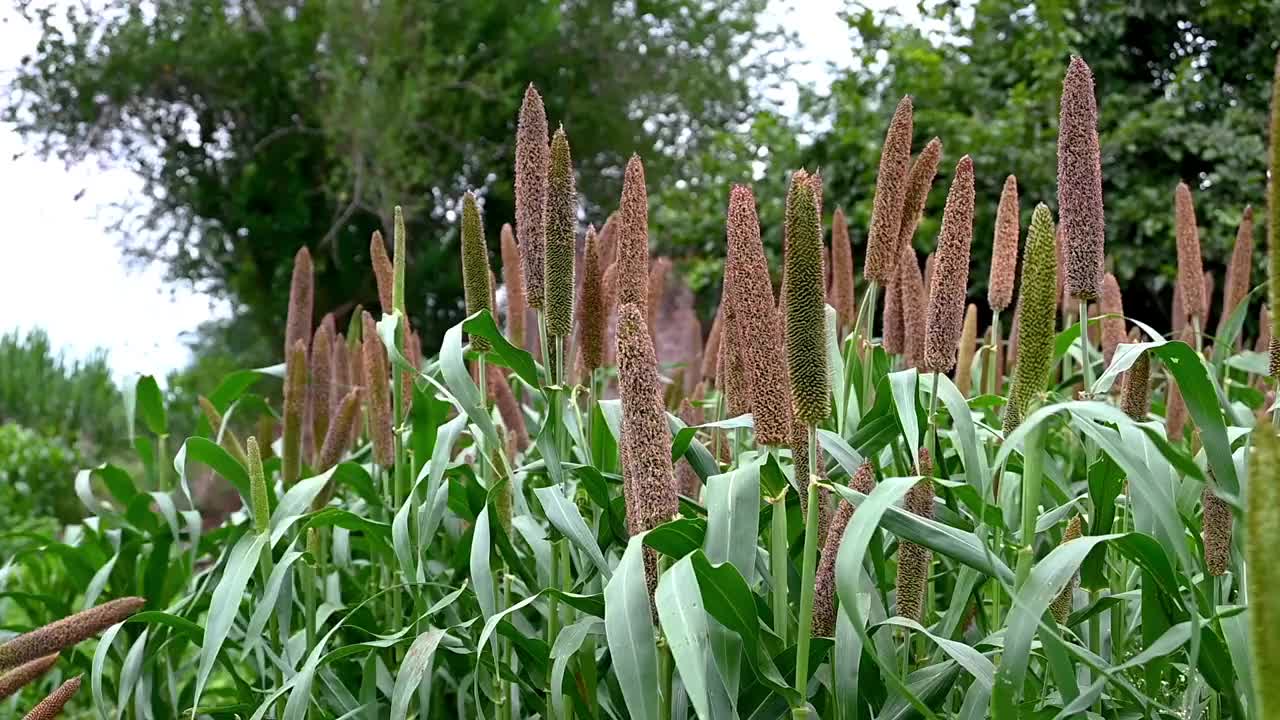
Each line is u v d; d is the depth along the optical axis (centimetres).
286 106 902
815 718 109
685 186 729
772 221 521
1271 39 539
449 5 905
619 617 101
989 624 153
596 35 957
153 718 176
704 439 182
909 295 156
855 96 505
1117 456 104
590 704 132
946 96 506
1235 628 107
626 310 106
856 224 478
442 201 920
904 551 120
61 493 511
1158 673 121
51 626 114
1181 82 512
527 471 148
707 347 199
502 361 150
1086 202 126
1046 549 159
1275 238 91
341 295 948
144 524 191
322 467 173
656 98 976
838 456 126
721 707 107
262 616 140
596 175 978
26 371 662
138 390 201
